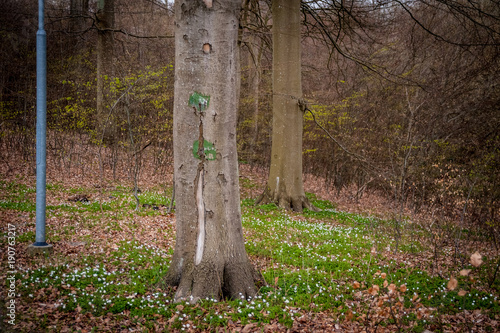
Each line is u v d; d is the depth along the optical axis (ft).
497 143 42.39
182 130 16.40
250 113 75.61
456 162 48.06
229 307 15.17
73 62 66.39
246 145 77.71
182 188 16.70
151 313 14.21
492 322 15.48
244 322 13.93
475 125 47.44
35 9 70.79
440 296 17.95
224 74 16.28
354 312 15.60
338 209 50.37
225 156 16.69
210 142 16.31
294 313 14.96
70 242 23.13
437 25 58.90
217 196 16.57
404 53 64.90
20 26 67.31
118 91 52.54
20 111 52.70
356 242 29.01
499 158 40.60
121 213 31.91
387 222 36.65
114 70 60.34
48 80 61.52
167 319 13.97
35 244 20.72
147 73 54.03
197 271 16.25
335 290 17.88
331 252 25.72
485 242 31.91
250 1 58.80
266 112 77.00
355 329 14.15
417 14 59.57
